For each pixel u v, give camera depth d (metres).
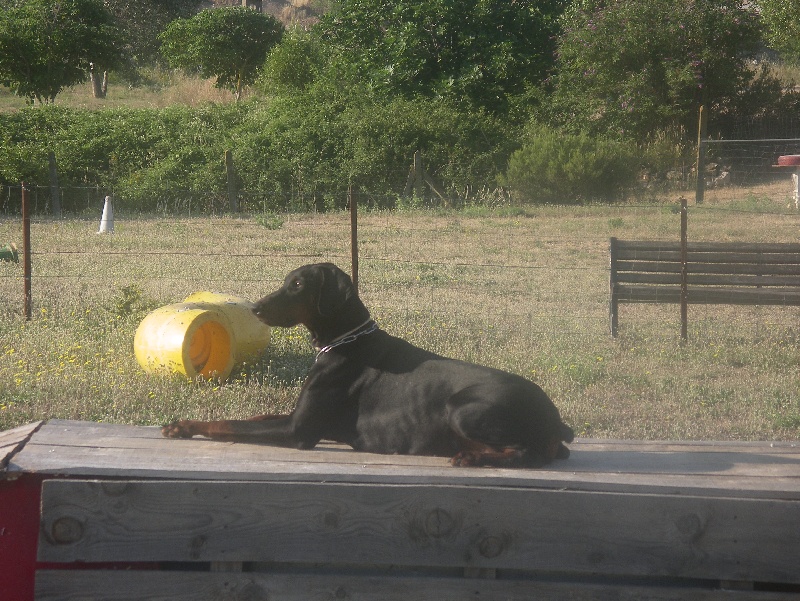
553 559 4.26
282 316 5.22
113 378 8.99
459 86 32.16
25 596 4.48
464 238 20.44
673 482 4.40
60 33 38.62
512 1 35.38
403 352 5.18
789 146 29.33
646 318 12.55
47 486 4.25
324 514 4.29
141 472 4.34
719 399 8.84
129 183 28.11
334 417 5.13
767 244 11.09
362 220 24.12
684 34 29.64
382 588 4.30
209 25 43.53
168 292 13.38
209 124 32.19
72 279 14.33
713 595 4.28
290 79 38.59
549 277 15.56
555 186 27.41
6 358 9.56
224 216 26.00
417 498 4.26
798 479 4.52
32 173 27.42
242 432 5.07
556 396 8.84
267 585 4.33
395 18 34.28
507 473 4.43
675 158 28.98
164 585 4.32
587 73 30.83
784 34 29.06
